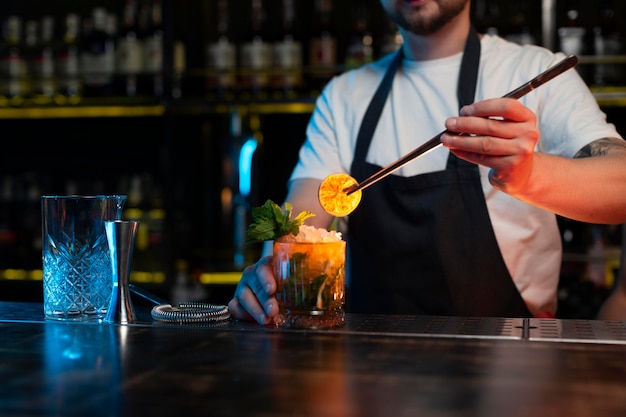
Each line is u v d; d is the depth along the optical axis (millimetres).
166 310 1288
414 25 1687
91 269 1280
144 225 2990
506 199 1655
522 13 2816
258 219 1201
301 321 1188
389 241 1734
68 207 1269
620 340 1090
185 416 753
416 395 817
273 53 2904
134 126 3225
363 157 1775
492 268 1664
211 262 3000
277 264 1196
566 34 2688
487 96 1721
